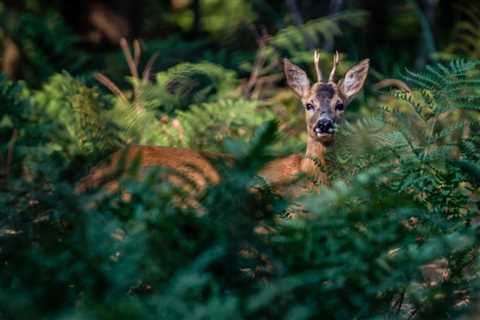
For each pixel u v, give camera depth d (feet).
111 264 21.88
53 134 47.80
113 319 18.56
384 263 23.52
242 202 23.56
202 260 21.27
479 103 34.58
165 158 43.01
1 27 68.03
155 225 22.79
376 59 85.61
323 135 47.39
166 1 102.06
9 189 29.58
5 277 22.54
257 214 23.79
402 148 30.73
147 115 49.93
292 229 23.62
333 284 23.65
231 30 87.71
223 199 23.52
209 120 52.95
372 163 29.50
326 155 32.50
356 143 30.50
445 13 102.32
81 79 49.55
